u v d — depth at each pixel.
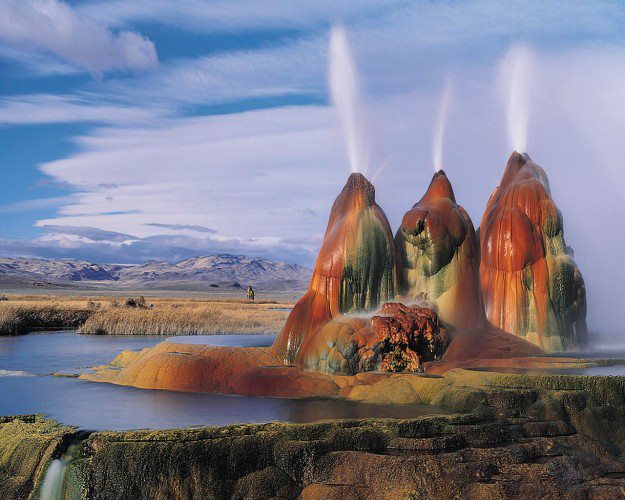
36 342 33.69
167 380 17.94
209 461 11.87
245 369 17.75
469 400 14.32
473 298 20.30
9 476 12.48
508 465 12.05
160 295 167.25
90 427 13.19
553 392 14.52
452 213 20.53
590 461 12.75
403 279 20.56
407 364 17.59
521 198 21.72
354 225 19.38
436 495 11.34
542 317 20.97
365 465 11.74
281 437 12.40
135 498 11.72
